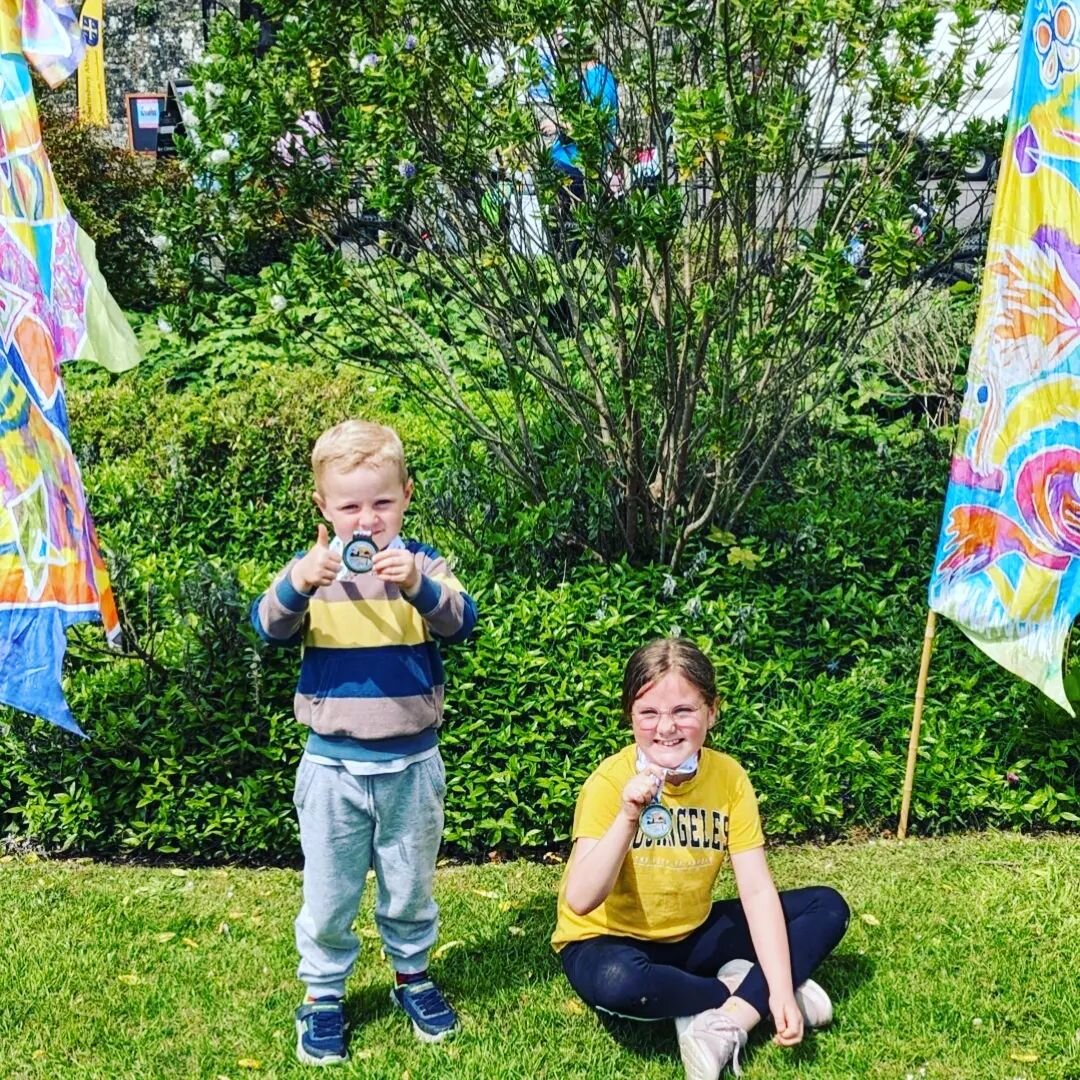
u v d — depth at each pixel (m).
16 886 4.04
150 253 10.43
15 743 4.30
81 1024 3.31
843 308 4.46
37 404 3.74
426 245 5.21
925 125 5.20
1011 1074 3.09
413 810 3.15
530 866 4.15
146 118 14.70
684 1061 3.01
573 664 4.53
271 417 7.06
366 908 3.85
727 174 4.51
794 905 3.32
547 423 6.00
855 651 5.04
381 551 2.97
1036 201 3.96
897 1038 3.21
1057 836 4.33
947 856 4.17
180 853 4.31
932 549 5.73
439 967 3.56
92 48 14.65
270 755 4.21
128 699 4.41
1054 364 4.02
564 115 4.36
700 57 4.79
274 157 4.83
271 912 3.88
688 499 5.57
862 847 4.25
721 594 5.19
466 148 4.71
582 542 5.42
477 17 4.79
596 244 4.86
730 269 5.20
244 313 9.41
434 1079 3.07
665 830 3.16
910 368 7.52
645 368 5.35
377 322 5.53
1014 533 4.05
